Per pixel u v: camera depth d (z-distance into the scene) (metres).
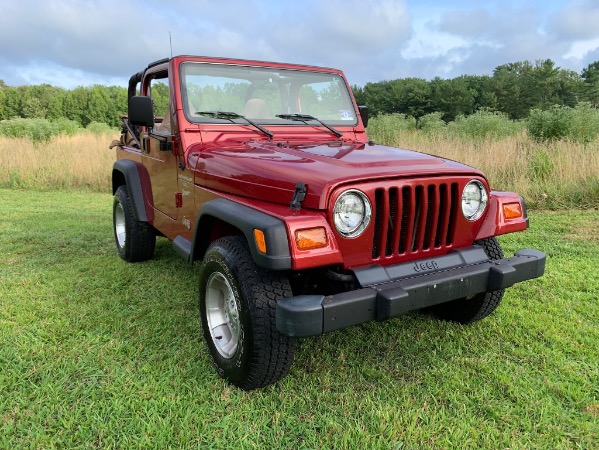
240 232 2.75
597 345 3.02
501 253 3.11
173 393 2.57
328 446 2.18
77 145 14.48
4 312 3.59
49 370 2.77
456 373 2.73
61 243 5.76
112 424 2.31
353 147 3.15
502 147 9.41
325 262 2.25
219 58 3.61
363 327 3.37
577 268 4.51
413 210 2.52
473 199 2.78
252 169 2.67
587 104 11.70
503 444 2.16
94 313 3.60
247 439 2.22
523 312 3.54
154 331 3.29
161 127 3.80
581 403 2.44
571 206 7.34
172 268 4.70
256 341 2.38
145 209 4.28
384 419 2.33
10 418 2.36
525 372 2.74
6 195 10.27
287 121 3.73
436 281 2.41
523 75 73.44
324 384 2.65
